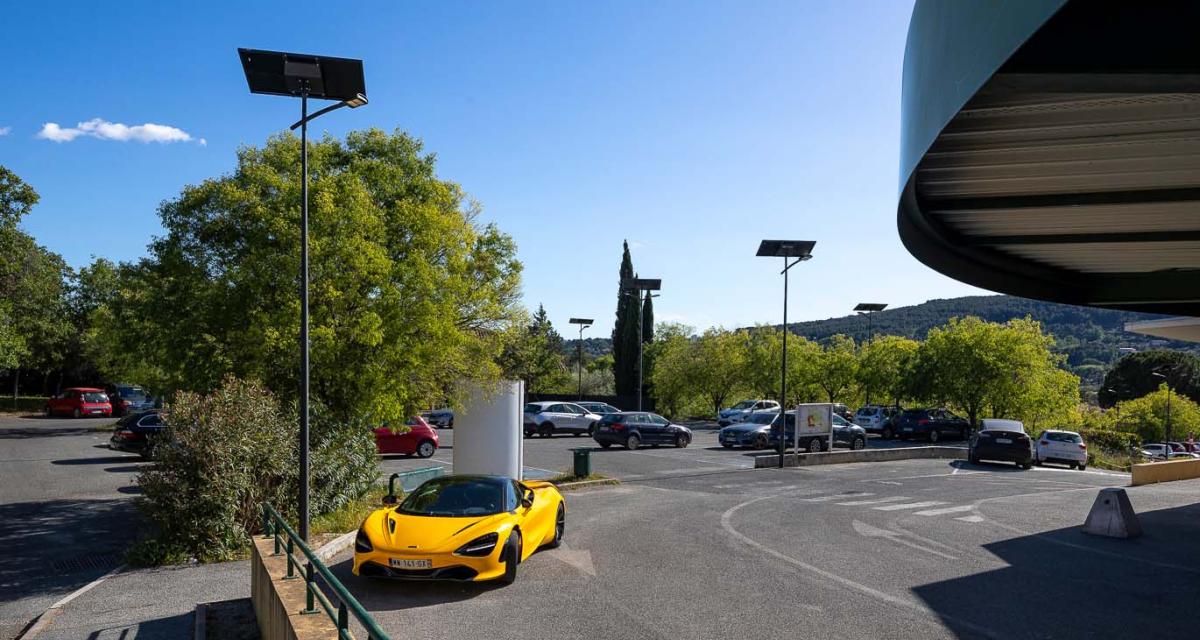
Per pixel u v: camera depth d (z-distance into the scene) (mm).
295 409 13508
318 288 13531
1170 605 9156
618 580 9883
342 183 14531
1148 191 11484
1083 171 10547
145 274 14789
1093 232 14344
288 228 13445
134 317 15273
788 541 12852
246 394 12062
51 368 54719
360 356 14625
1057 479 25500
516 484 11047
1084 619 8492
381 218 14852
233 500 11211
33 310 48281
